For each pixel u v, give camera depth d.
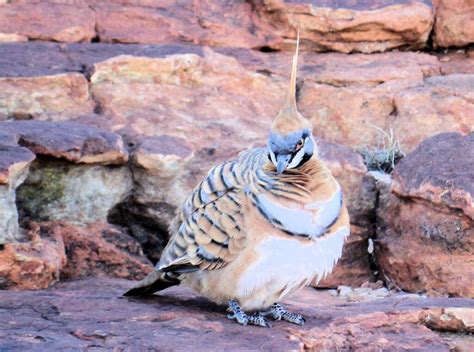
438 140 12.82
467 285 11.86
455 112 14.58
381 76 15.37
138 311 9.82
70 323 9.38
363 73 15.45
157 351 8.64
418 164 12.53
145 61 14.58
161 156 12.72
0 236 11.08
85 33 15.53
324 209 9.23
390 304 10.51
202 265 9.48
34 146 11.97
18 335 8.88
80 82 14.01
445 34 16.52
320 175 9.31
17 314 9.64
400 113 14.79
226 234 9.29
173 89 14.69
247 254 9.20
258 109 14.80
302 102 15.23
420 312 10.15
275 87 15.33
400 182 12.56
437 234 12.07
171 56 14.75
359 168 13.25
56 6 15.66
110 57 14.64
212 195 9.52
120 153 12.45
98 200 12.64
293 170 9.25
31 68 14.11
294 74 9.26
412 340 9.79
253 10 16.38
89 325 9.29
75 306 9.95
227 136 13.91
